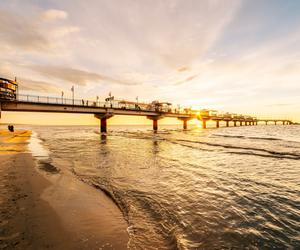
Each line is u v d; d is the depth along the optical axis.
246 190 9.80
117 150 24.39
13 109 35.88
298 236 5.65
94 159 18.03
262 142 35.00
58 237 4.93
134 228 5.81
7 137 34.19
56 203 7.12
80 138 43.22
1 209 6.30
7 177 9.98
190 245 5.14
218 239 5.46
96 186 9.88
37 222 5.60
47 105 40.62
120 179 11.50
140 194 8.98
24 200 7.14
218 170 14.07
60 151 22.94
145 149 25.59
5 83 34.38
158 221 6.39
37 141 33.12
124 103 67.44
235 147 27.48
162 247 4.92
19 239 4.70
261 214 7.11
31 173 10.88
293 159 18.44
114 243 4.93
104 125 56.56
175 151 23.88
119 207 7.32
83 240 4.92
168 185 10.48
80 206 7.09
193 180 11.48
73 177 11.35
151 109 72.31
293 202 8.23
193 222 6.43
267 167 15.11
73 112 46.81
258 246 5.15
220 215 6.99
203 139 41.28
